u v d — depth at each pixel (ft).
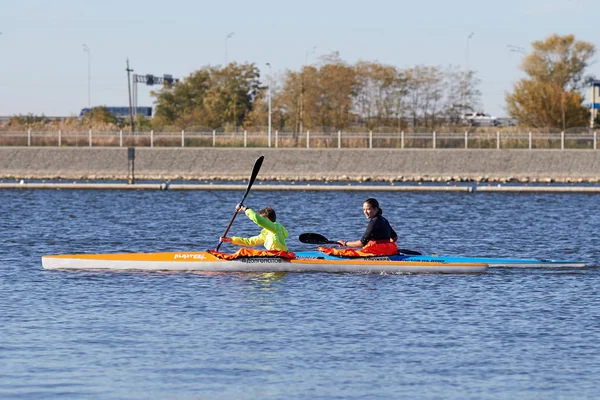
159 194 470.39
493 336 146.82
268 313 162.61
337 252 207.00
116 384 122.21
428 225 326.65
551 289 187.01
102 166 634.02
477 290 185.26
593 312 164.96
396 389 120.78
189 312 163.32
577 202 434.71
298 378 124.98
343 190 497.05
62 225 316.19
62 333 147.54
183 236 286.87
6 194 463.01
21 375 125.59
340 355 135.64
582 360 133.39
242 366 130.11
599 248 260.62
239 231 303.68
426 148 650.84
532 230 309.63
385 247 206.49
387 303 171.63
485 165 629.10
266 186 499.51
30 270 207.51
